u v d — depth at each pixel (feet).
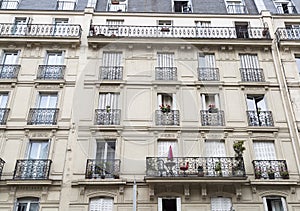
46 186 39.75
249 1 64.28
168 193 39.29
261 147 44.16
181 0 63.05
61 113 45.85
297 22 57.57
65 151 42.63
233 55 52.75
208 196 39.27
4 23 54.39
